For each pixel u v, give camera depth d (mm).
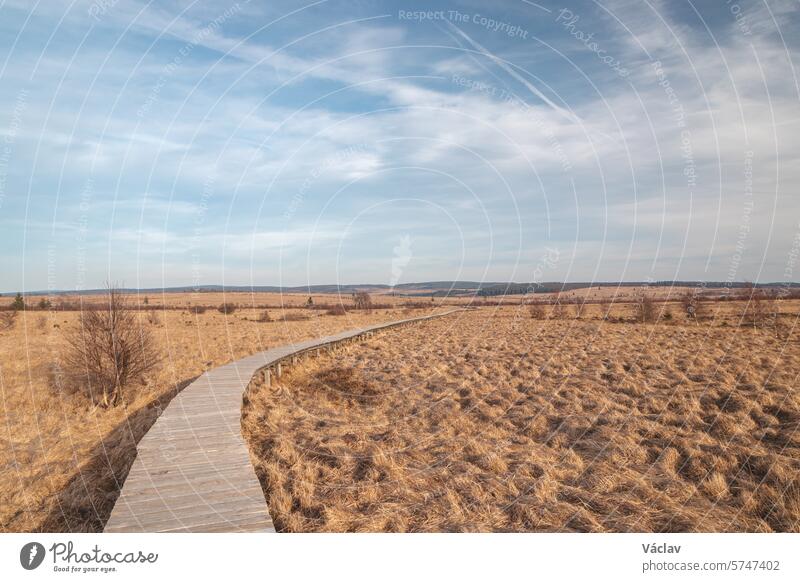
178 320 37531
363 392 13945
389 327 32844
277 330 30953
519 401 12297
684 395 11789
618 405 11352
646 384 13094
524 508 6551
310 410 11844
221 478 6387
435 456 8664
